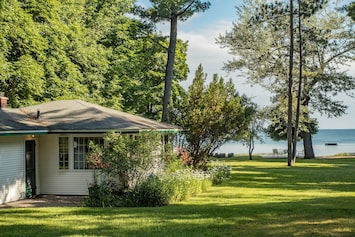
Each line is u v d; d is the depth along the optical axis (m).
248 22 34.66
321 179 22.03
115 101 31.44
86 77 29.02
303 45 34.84
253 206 11.87
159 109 37.34
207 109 21.38
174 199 14.09
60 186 16.81
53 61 24.62
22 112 17.73
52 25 24.56
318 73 38.72
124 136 15.62
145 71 36.66
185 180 15.50
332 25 37.03
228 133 21.91
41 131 15.37
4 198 14.62
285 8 32.72
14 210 11.86
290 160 33.34
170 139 20.95
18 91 22.95
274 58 38.69
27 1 23.58
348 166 32.22
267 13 33.28
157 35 31.75
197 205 12.95
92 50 28.91
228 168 22.52
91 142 14.54
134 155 14.02
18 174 15.43
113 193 13.96
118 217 10.38
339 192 16.50
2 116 15.70
